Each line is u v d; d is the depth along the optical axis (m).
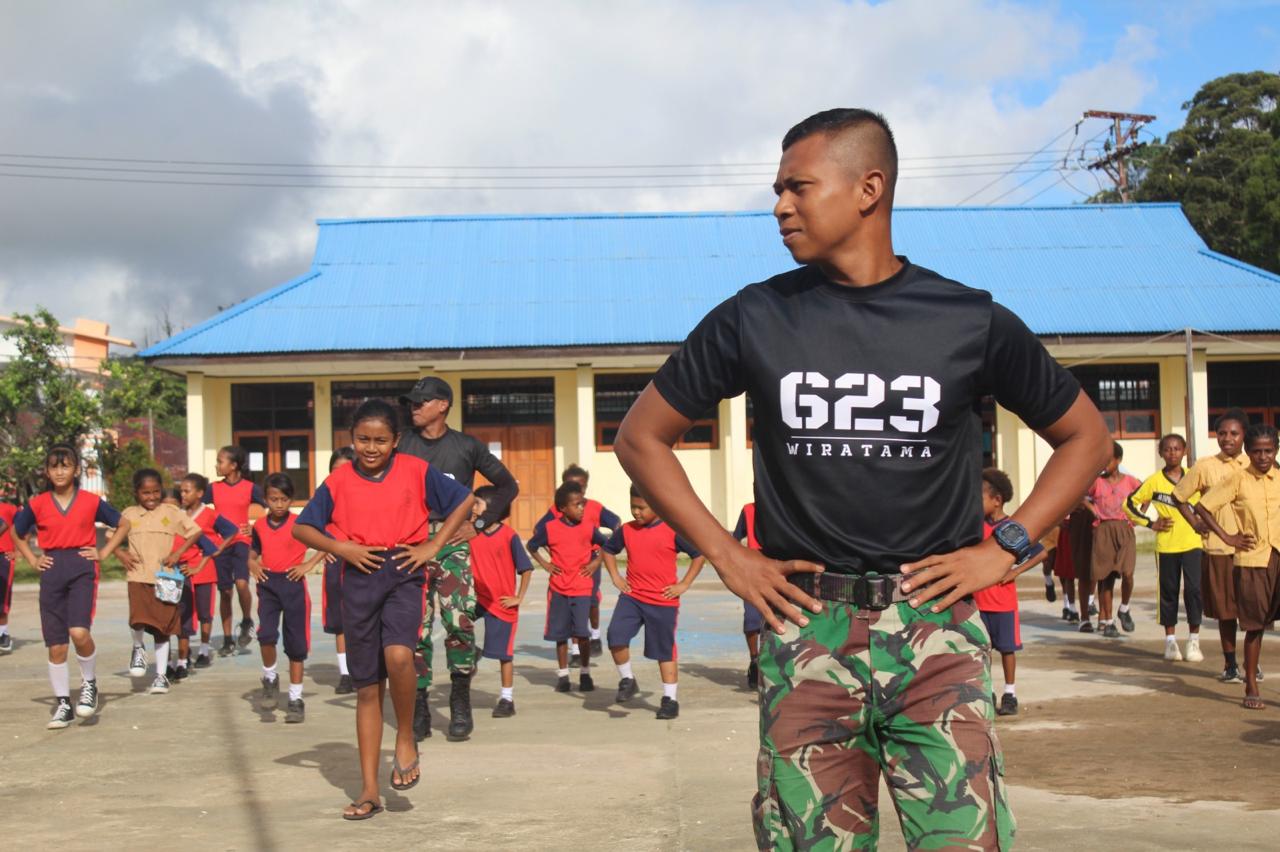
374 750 6.00
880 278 2.84
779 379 2.78
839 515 2.74
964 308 2.79
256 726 8.45
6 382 22.81
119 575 21.42
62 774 6.94
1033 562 4.54
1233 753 7.01
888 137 2.87
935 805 2.67
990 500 8.74
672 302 25.70
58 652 8.48
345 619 6.00
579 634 9.68
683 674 10.64
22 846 5.46
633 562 8.66
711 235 28.16
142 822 5.86
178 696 9.78
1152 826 5.46
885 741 2.78
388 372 25.50
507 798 6.21
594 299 25.81
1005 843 2.71
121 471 24.66
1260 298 25.62
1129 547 12.28
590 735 7.89
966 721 2.70
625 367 25.73
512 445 26.16
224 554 12.34
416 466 6.19
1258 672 9.09
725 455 25.88
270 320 25.02
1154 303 25.61
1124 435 26.28
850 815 2.77
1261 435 8.41
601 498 25.97
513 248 27.72
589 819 5.78
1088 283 26.44
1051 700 8.82
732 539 2.83
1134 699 8.80
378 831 5.64
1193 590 10.63
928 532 2.74
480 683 10.31
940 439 2.76
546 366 25.17
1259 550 8.30
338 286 26.28
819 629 2.75
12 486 23.22
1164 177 40.09
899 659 2.71
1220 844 5.16
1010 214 28.75
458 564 7.73
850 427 2.74
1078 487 2.81
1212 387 26.88
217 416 25.95
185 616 10.80
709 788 6.35
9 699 9.63
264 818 5.91
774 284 2.91
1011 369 2.81
